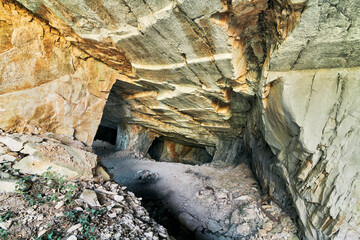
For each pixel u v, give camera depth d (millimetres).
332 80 3352
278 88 3893
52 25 4434
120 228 3182
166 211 6934
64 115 5223
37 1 3693
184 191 8281
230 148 11625
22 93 4473
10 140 3928
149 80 6254
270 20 3184
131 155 12328
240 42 3814
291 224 5270
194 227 6180
